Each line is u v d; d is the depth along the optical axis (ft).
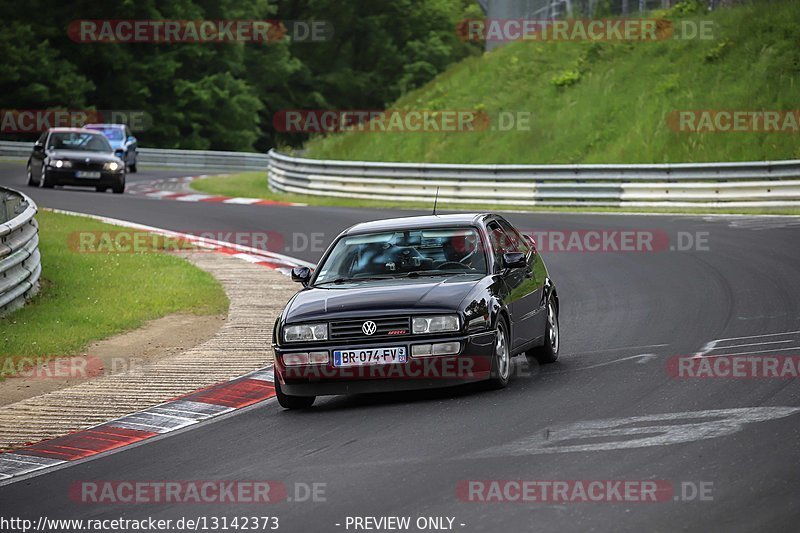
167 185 478.59
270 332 164.76
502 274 121.70
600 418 98.22
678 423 93.91
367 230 128.77
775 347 128.67
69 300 186.19
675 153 376.07
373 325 111.34
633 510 71.51
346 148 495.82
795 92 378.32
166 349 155.53
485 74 506.07
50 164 386.11
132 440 107.14
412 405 111.55
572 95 446.19
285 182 432.25
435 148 454.81
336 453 93.30
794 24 412.77
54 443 107.55
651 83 423.64
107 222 299.17
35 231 193.06
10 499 87.92
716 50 416.87
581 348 141.18
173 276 213.46
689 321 153.79
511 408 105.40
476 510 73.77
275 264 235.81
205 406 120.57
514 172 354.54
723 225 264.31
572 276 207.82
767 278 186.19
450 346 110.32
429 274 120.98
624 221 284.20
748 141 363.76
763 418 93.50
